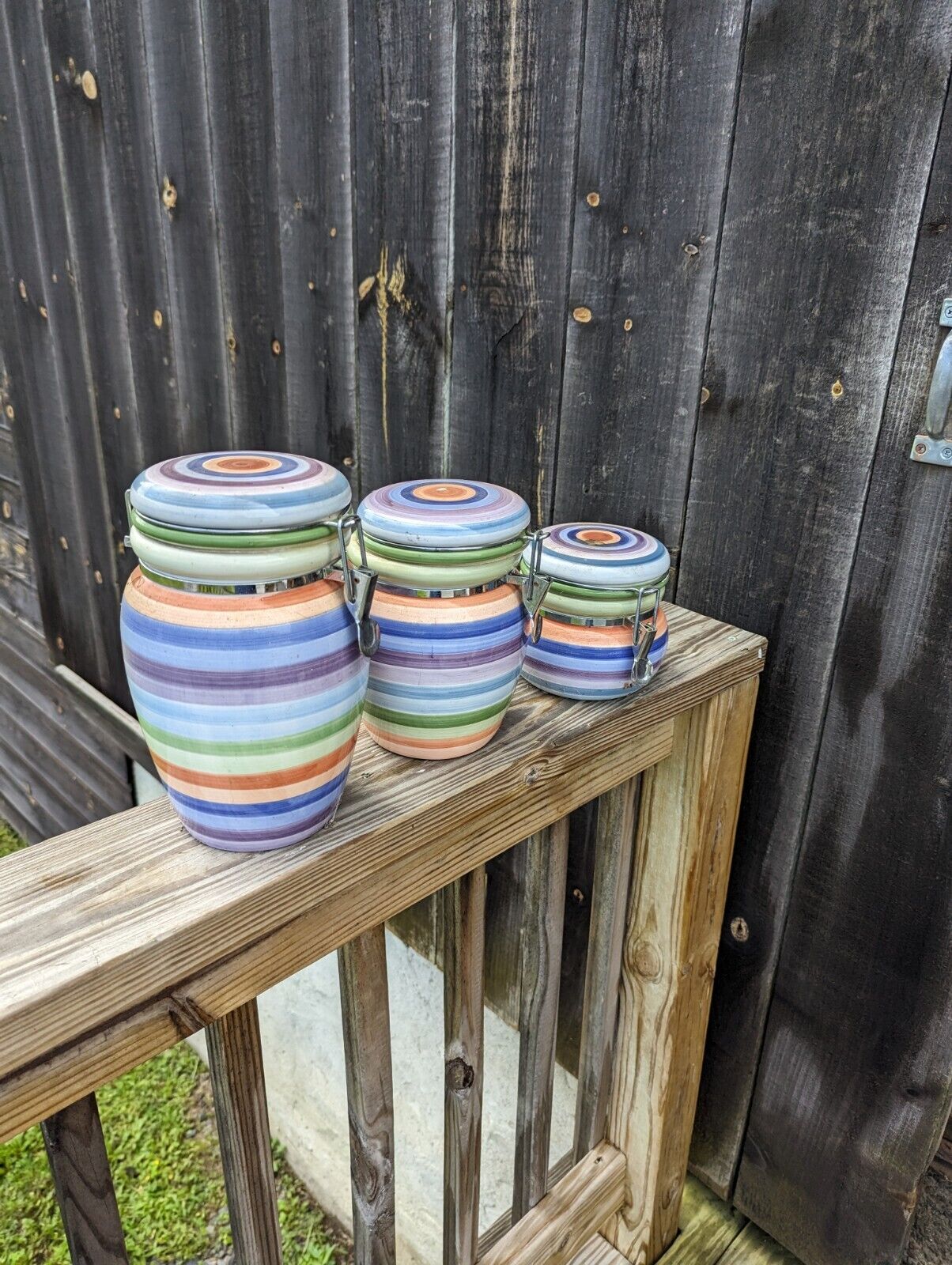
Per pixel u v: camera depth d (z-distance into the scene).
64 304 1.79
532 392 1.05
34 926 0.51
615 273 0.93
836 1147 1.06
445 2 0.97
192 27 1.27
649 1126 1.08
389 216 1.13
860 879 0.94
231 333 1.45
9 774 2.82
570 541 0.78
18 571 2.36
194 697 0.51
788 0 0.74
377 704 0.66
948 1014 0.91
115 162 1.52
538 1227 1.02
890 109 0.71
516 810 0.71
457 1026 0.83
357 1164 0.79
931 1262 1.09
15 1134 0.49
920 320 0.74
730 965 1.10
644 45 0.84
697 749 0.89
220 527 0.49
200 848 0.58
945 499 0.76
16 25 1.59
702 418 0.91
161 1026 0.54
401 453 1.25
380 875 0.63
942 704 0.82
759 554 0.91
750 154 0.80
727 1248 1.19
